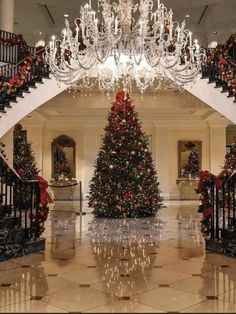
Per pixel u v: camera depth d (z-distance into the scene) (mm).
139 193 11086
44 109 14547
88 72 8688
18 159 12961
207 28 14938
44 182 6832
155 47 7664
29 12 13820
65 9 13852
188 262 5793
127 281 4852
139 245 7055
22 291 4469
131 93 14125
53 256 6164
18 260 5902
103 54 7617
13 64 10227
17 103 9117
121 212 10930
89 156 16797
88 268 5453
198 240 7555
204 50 9391
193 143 17094
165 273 5203
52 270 5344
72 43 7805
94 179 11367
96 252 6465
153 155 16844
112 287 4613
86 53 7820
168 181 16828
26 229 6672
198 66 7980
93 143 16844
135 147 11172
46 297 4270
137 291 4469
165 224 9750
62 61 8047
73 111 15391
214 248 6551
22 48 10938
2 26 11406
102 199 11055
